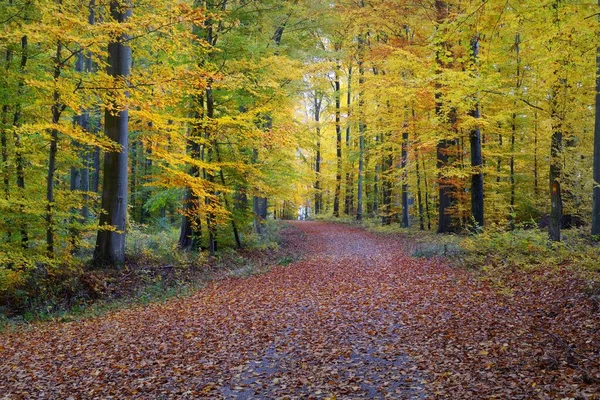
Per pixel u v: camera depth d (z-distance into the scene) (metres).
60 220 12.60
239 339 8.21
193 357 7.46
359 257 17.36
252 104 16.83
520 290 9.34
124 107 10.00
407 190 26.11
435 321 8.20
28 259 11.14
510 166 21.72
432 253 15.43
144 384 6.48
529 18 7.71
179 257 15.57
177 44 9.73
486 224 21.36
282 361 7.03
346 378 6.17
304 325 8.77
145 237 20.47
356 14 21.41
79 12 10.90
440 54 8.48
